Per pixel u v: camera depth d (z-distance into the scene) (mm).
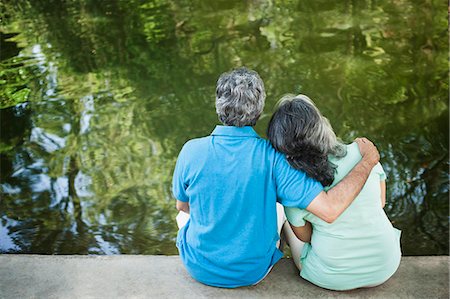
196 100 5355
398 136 4730
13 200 4055
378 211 2234
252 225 2188
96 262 2637
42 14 7602
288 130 2109
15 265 2627
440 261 2613
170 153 4578
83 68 6078
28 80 5824
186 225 2424
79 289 2469
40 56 6375
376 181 2236
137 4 7832
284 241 2619
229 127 2162
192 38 6699
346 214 2197
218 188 2146
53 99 5453
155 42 6652
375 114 5055
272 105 5195
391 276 2506
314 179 2135
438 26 6793
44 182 4258
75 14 7574
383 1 7590
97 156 4562
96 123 5035
